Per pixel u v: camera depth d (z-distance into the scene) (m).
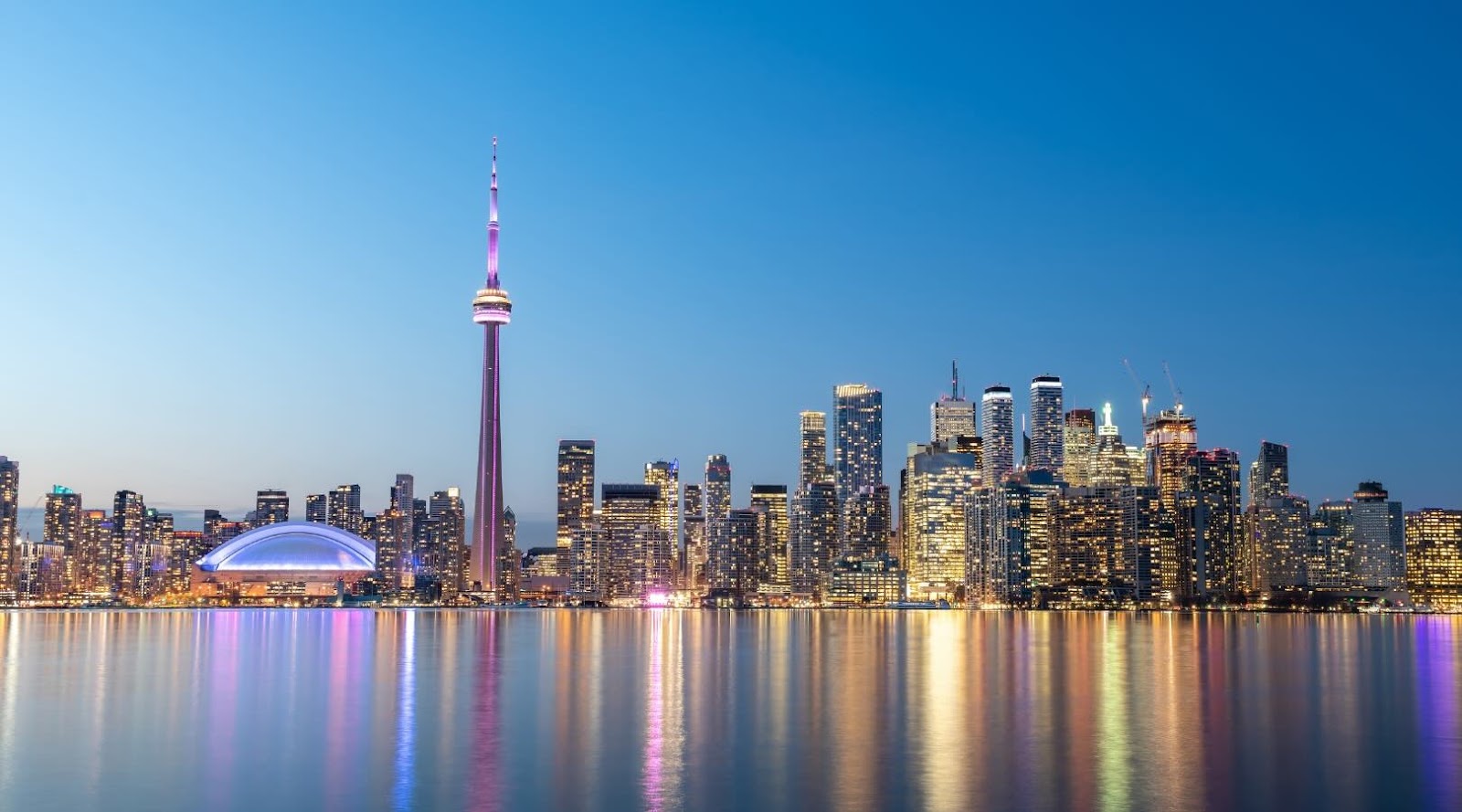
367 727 132.12
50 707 151.62
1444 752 117.00
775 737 124.31
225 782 99.81
